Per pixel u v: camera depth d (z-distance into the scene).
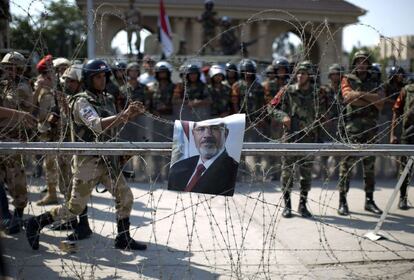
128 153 3.38
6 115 4.04
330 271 4.12
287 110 5.86
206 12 18.14
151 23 36.12
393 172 8.37
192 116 7.78
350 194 7.08
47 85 5.43
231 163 3.34
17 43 4.95
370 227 5.44
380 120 7.57
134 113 3.83
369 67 5.82
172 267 4.14
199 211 5.89
